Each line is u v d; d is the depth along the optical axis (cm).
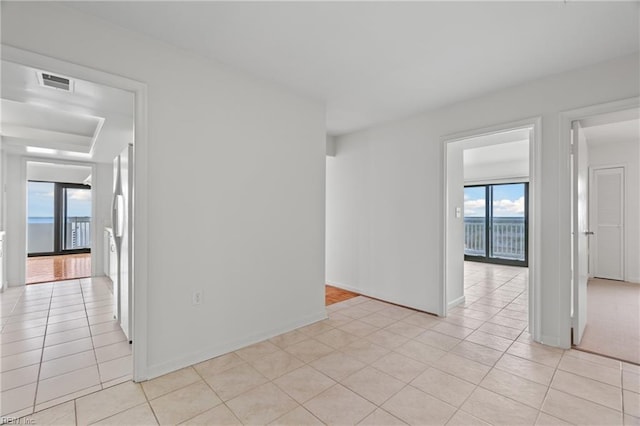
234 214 257
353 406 180
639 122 391
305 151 313
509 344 265
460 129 322
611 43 212
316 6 176
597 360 234
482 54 229
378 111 352
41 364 227
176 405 180
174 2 173
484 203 723
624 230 486
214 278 244
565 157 253
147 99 208
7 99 264
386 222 395
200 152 235
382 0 170
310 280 319
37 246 784
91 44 186
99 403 182
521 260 664
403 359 238
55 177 771
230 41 215
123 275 272
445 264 338
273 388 198
